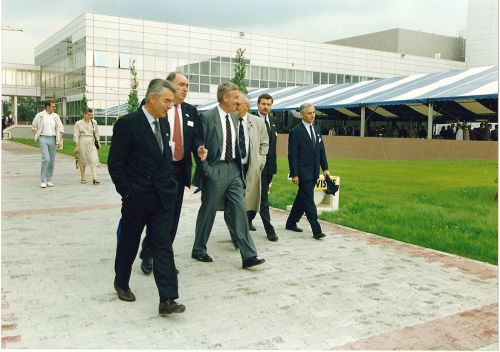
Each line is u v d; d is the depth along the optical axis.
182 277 4.88
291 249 6.03
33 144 37.16
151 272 4.94
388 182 13.28
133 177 3.87
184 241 6.38
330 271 5.14
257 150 5.66
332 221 7.81
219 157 5.16
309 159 6.50
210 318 3.83
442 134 30.30
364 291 4.53
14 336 3.46
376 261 5.55
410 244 6.34
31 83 66.50
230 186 5.22
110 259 5.45
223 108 5.20
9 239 6.32
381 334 3.58
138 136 3.82
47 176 11.73
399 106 32.03
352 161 21.34
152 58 49.44
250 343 3.40
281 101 35.09
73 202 9.34
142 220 3.93
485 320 3.87
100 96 47.38
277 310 4.02
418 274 5.08
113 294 4.34
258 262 5.07
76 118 50.06
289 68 57.06
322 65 59.06
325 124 48.00
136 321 3.76
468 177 14.62
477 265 5.43
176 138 4.80
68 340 3.40
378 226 7.35
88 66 46.62
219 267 5.23
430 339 3.51
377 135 36.59
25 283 4.61
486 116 33.97
